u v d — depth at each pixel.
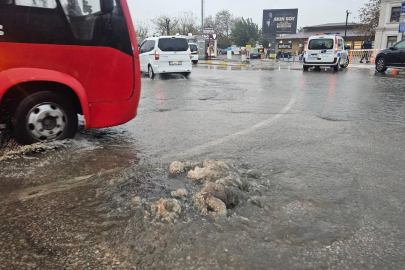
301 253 1.98
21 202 2.59
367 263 1.91
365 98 8.48
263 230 2.21
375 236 2.18
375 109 6.96
